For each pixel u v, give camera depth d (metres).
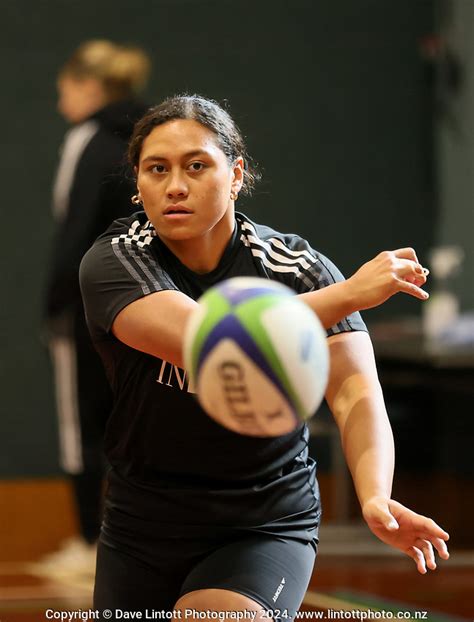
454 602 13.86
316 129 23.77
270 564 6.54
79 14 22.86
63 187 15.91
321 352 5.19
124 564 6.98
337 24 23.78
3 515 20.19
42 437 22.66
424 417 22.17
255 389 5.05
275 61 23.58
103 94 15.89
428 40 23.94
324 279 6.92
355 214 23.91
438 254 20.45
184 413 6.65
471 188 23.66
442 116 23.98
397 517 6.00
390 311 23.83
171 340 6.08
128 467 6.96
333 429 19.16
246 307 5.13
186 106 6.52
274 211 23.59
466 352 17.48
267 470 6.79
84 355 15.84
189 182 6.37
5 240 22.58
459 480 22.23
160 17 23.17
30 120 22.64
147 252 6.73
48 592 14.65
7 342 22.58
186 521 6.75
